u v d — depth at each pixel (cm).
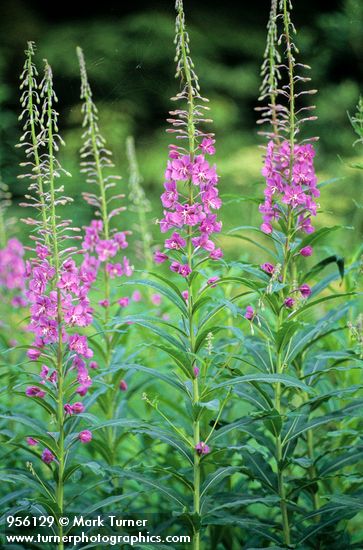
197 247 363
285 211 396
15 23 1498
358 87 1491
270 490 394
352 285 473
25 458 450
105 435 442
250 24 1616
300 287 387
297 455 423
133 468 372
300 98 1524
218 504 399
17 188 1166
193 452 370
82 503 440
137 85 1441
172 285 358
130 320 354
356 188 1078
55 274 362
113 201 1220
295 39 1530
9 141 1169
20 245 593
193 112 359
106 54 1417
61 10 1522
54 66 1425
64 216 1136
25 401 537
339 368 367
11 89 1498
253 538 427
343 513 387
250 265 380
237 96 1575
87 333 541
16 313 598
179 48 359
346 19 1431
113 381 428
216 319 482
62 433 364
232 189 1339
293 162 383
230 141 1496
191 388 379
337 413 380
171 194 361
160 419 469
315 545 407
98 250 447
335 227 373
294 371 424
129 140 650
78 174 1241
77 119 1396
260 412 359
